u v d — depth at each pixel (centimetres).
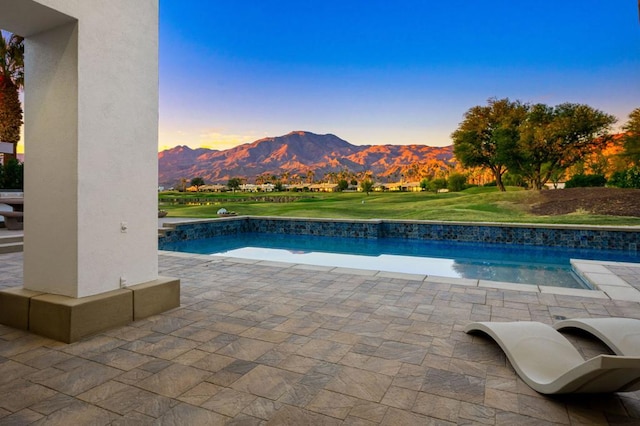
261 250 1189
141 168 390
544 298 468
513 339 286
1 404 221
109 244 359
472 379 256
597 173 1572
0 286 510
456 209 1792
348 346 314
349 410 217
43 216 352
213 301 451
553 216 1513
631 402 229
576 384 211
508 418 210
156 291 396
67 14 313
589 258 1001
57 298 334
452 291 502
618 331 295
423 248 1203
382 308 425
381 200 2273
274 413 213
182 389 240
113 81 357
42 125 349
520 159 1767
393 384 249
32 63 354
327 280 567
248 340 327
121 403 223
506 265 938
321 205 2305
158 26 406
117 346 311
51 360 283
